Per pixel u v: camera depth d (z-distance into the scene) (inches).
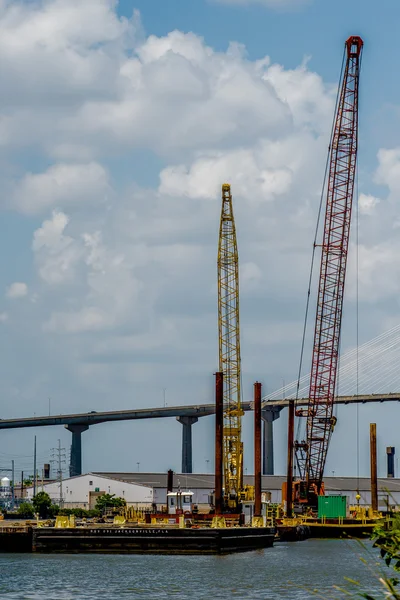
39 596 4554.6
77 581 5157.5
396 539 1594.5
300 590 4813.0
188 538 6801.2
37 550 6835.6
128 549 6766.7
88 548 6811.0
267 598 4530.0
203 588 4909.0
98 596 4571.9
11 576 5383.9
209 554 6825.8
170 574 5531.5
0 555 6752.0
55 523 7244.1
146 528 6815.9
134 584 5036.9
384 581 1595.7
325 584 5128.0
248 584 5103.3
